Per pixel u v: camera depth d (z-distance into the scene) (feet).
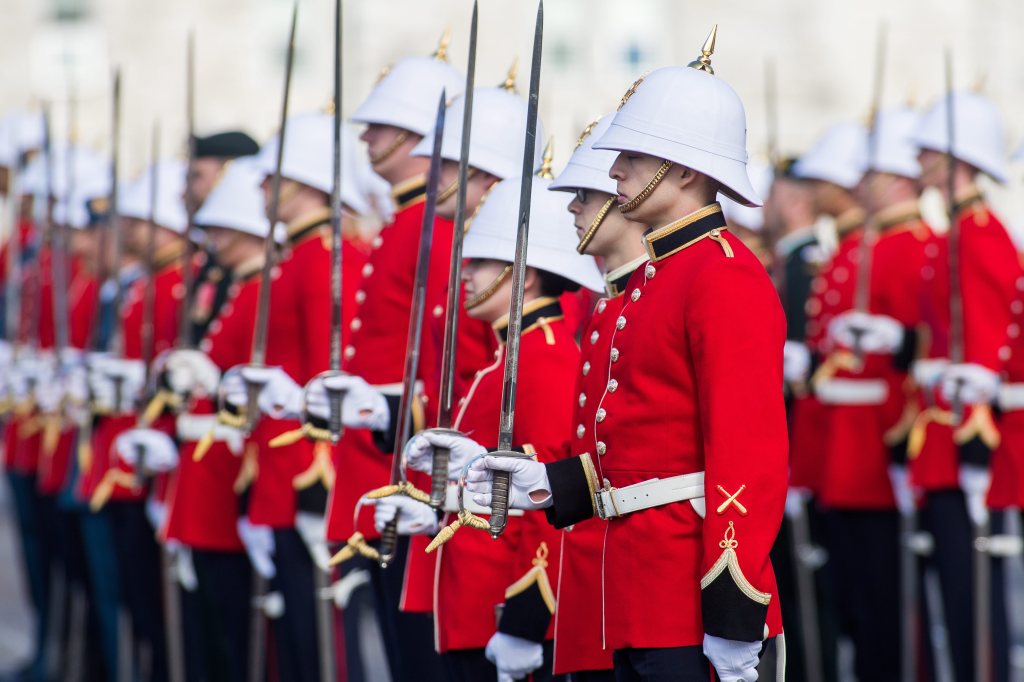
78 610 105.60
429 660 61.87
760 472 42.86
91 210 111.75
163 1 247.50
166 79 247.50
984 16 232.94
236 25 245.04
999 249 80.74
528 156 45.88
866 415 89.56
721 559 42.63
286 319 76.28
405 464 52.24
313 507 75.51
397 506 53.52
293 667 76.89
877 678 89.92
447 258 63.77
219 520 83.10
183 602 90.17
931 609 90.58
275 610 80.02
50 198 101.19
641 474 45.21
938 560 83.66
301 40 244.63
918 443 84.64
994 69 232.53
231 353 82.23
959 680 82.74
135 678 98.27
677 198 45.83
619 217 48.88
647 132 45.42
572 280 55.31
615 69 242.17
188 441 84.02
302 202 76.23
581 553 48.80
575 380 54.24
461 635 55.57
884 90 233.55
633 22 242.37
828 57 235.20
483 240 55.88
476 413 55.93
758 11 238.07
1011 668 82.74
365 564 68.95
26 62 249.96
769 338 43.70
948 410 83.46
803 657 89.66
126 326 97.40
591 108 238.27
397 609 65.21
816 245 98.94
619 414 45.75
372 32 239.50
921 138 83.92
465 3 239.50
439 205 62.03
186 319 81.56
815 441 93.81
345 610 75.97
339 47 58.44
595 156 49.34
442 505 56.49
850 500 89.20
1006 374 81.00
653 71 46.73
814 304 96.22
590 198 49.42
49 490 109.29
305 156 75.61
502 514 45.93
